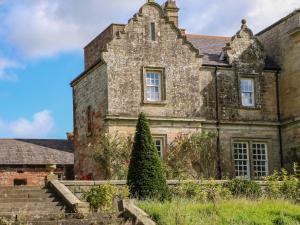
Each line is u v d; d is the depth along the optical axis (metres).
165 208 20.33
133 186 25.38
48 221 18.75
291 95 35.09
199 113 33.66
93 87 34.31
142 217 19.14
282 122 35.53
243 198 24.25
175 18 38.81
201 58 34.22
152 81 33.28
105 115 31.92
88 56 38.81
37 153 44.97
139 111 32.50
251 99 35.59
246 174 34.66
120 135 31.95
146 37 33.34
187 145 32.88
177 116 33.16
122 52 32.75
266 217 20.58
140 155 25.78
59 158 44.94
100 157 31.72
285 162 35.22
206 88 34.56
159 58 33.41
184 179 29.23
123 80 32.53
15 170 43.50
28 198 23.66
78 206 21.14
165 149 32.69
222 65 35.09
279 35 36.34
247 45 35.97
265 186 28.06
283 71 35.94
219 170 33.78
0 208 22.22
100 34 37.09
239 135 34.72
